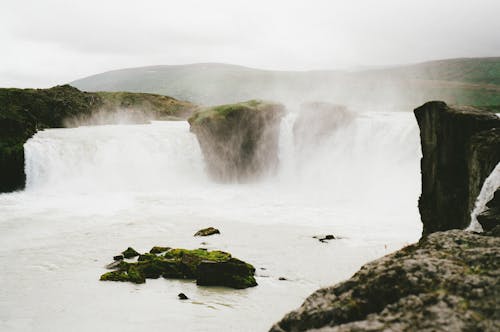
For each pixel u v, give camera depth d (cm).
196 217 3112
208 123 4931
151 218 3080
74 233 2673
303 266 2023
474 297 522
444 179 2092
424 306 522
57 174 4550
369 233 2645
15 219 3041
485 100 16350
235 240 2502
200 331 1358
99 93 8525
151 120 8319
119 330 1375
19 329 1398
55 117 6344
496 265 579
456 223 2036
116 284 1800
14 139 4444
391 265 630
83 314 1502
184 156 5134
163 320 1440
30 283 1827
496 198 1348
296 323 592
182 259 1944
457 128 2041
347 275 1905
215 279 1784
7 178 4244
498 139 1772
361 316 569
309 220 3012
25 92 6347
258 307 1552
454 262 602
